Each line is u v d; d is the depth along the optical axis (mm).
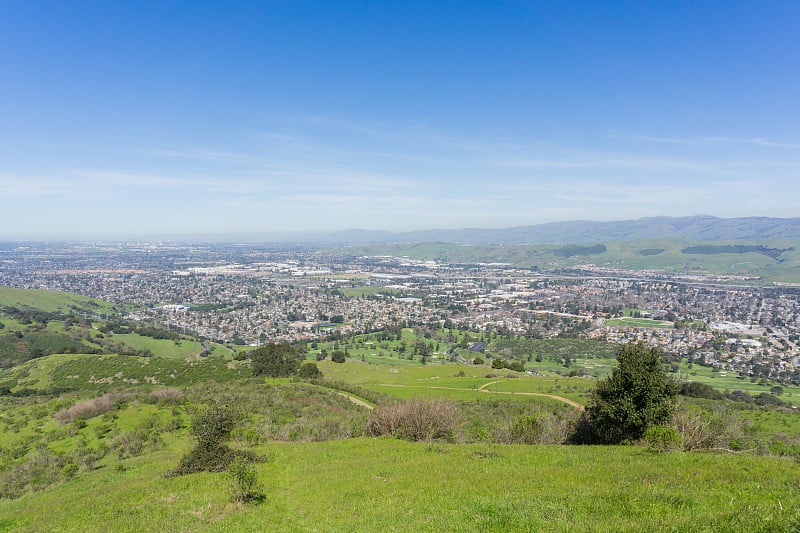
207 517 15625
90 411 43062
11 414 48281
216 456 22031
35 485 25828
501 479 16375
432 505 13930
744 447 21656
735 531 8930
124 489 19953
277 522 14375
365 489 16828
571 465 18297
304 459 22859
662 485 13766
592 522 10750
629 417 23562
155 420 37031
